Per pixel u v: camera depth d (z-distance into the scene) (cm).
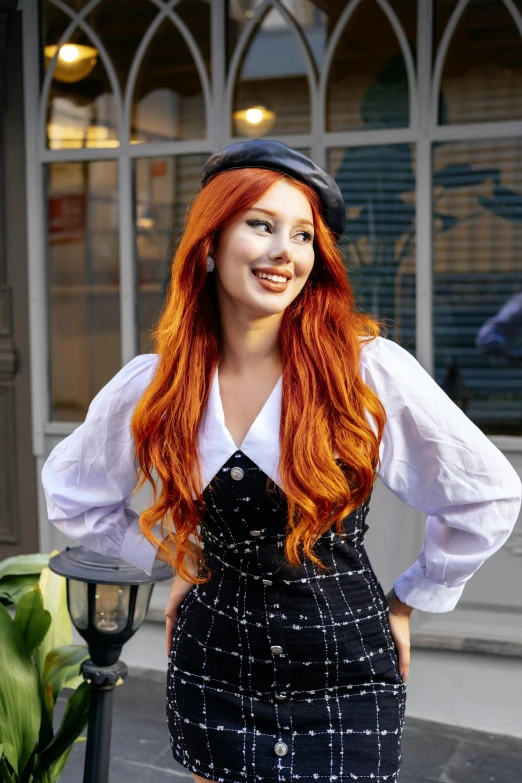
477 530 153
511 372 344
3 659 201
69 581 200
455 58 337
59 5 377
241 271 149
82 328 390
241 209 149
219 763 152
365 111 349
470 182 341
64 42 378
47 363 393
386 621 156
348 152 353
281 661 149
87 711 213
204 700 155
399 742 153
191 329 159
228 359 159
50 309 393
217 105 362
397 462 154
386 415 152
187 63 365
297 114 356
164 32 366
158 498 171
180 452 154
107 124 378
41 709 215
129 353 382
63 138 383
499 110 335
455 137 339
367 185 352
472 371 349
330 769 147
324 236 155
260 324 155
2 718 199
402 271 352
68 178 386
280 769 147
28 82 382
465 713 331
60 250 390
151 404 158
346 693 151
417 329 350
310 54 352
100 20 373
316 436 146
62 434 389
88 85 378
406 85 344
